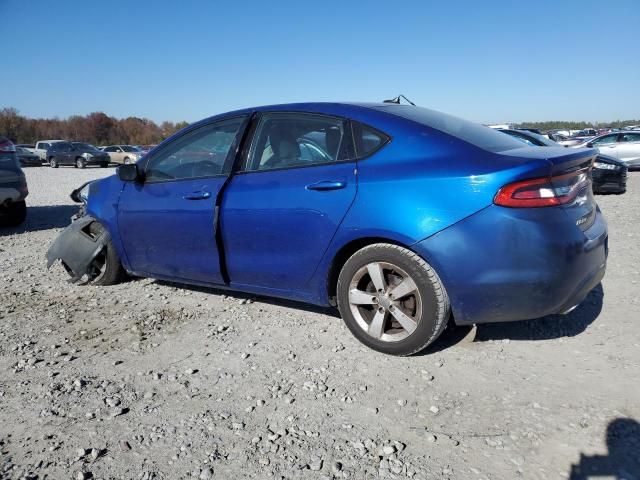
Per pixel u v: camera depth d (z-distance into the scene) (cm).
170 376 292
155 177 418
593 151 302
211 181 369
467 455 215
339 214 301
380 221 285
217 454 222
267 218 331
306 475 207
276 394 269
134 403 264
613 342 317
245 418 248
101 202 451
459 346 315
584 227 288
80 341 346
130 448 227
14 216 846
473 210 264
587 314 363
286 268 332
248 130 363
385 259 291
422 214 274
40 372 302
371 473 207
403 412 249
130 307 412
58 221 906
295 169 331
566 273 265
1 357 323
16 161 807
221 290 449
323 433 234
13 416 255
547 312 272
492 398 258
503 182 260
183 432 238
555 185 267
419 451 219
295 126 342
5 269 546
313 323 364
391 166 293
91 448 227
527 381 273
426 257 275
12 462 219
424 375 282
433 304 281
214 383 283
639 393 258
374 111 322
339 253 311
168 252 400
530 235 259
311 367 298
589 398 255
